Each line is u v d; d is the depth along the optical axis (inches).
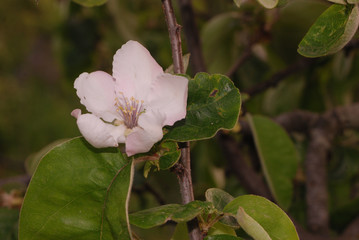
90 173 15.7
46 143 68.8
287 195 22.1
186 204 15.5
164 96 16.0
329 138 25.6
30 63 75.5
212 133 15.7
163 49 32.9
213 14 32.2
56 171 15.6
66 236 15.4
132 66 16.4
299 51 15.7
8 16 67.0
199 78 16.1
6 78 72.3
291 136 27.6
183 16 25.6
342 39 15.4
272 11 23.9
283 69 26.3
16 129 68.6
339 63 26.9
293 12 22.8
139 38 33.2
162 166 15.9
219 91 16.0
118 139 16.1
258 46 28.2
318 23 15.7
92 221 15.5
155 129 15.5
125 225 15.0
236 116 15.8
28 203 15.5
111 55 33.4
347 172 28.6
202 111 16.0
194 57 25.3
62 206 15.5
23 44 72.9
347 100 29.2
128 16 31.5
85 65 33.4
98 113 16.3
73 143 15.8
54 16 33.8
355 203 24.5
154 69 16.3
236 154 24.8
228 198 16.3
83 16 32.4
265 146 22.2
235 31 25.9
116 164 15.8
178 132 16.0
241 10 24.3
